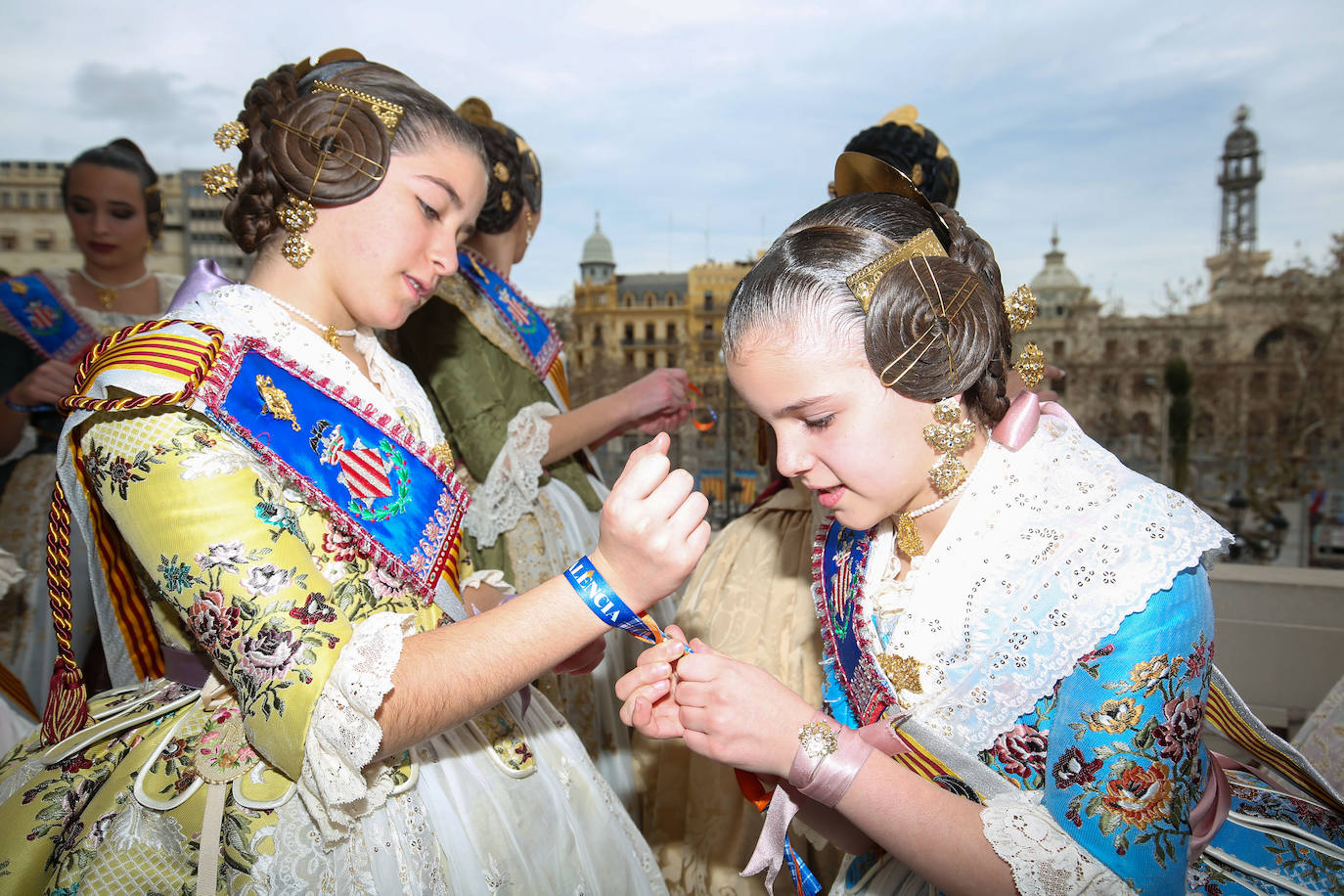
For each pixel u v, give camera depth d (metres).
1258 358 32.00
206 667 1.14
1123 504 0.94
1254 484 22.75
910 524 1.07
